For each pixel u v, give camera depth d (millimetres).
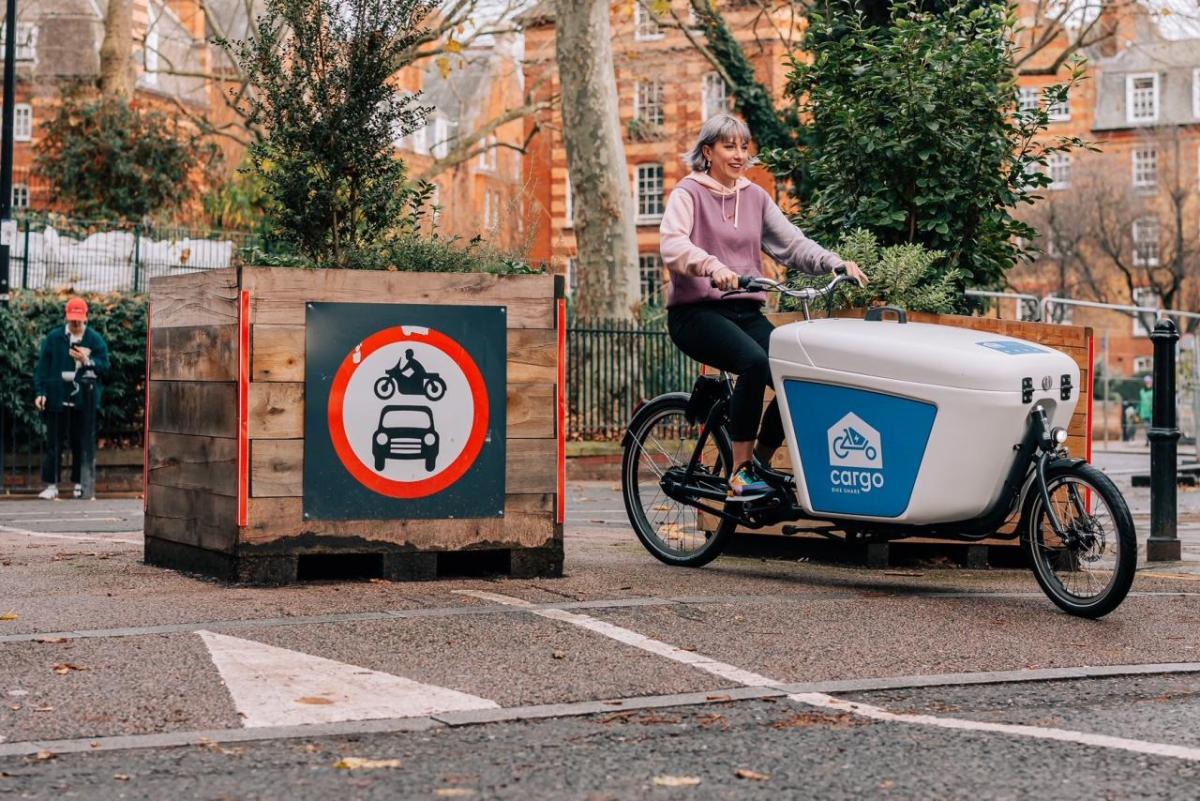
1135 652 5453
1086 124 67438
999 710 4527
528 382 6879
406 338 6672
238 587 6457
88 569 7188
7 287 17469
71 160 30844
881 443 6441
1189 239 54656
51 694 4523
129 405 17938
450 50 26812
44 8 45469
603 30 22719
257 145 8891
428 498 6723
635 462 7719
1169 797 3584
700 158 7086
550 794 3572
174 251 22641
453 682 4750
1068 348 7984
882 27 10828
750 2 37938
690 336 6941
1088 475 6094
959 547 7824
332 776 3723
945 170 9383
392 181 8766
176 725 4199
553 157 50875
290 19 8664
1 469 16406
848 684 4809
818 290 6688
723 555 8148
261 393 6480
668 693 4660
